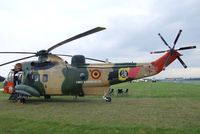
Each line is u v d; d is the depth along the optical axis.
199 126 10.30
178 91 35.28
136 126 10.20
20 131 10.02
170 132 9.35
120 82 20.78
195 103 19.06
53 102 20.59
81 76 20.59
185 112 14.31
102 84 20.67
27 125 10.86
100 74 20.61
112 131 9.65
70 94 21.14
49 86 20.83
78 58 20.75
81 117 12.70
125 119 12.05
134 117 12.63
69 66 20.91
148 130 9.64
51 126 10.59
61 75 20.78
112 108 16.28
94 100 22.28
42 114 13.80
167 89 41.91
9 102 20.72
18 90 20.50
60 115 13.42
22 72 21.38
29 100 22.34
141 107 16.72
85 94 21.08
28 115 13.43
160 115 13.25
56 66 20.97
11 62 20.53
